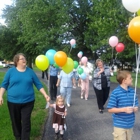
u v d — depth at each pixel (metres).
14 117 4.57
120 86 3.74
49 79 10.63
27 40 30.38
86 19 30.09
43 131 5.59
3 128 5.52
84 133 5.61
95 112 7.95
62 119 5.09
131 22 4.09
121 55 25.38
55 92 10.76
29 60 42.88
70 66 6.32
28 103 4.50
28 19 28.55
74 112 7.96
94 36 27.09
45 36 27.72
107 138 5.23
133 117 3.70
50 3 28.33
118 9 22.20
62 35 28.53
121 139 3.63
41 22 28.73
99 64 7.92
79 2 30.09
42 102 9.05
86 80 10.71
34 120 6.34
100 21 23.20
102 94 7.82
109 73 7.97
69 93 8.95
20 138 4.66
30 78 4.57
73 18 30.34
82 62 11.02
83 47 31.03
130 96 3.65
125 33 22.06
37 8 27.70
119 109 3.54
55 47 27.95
